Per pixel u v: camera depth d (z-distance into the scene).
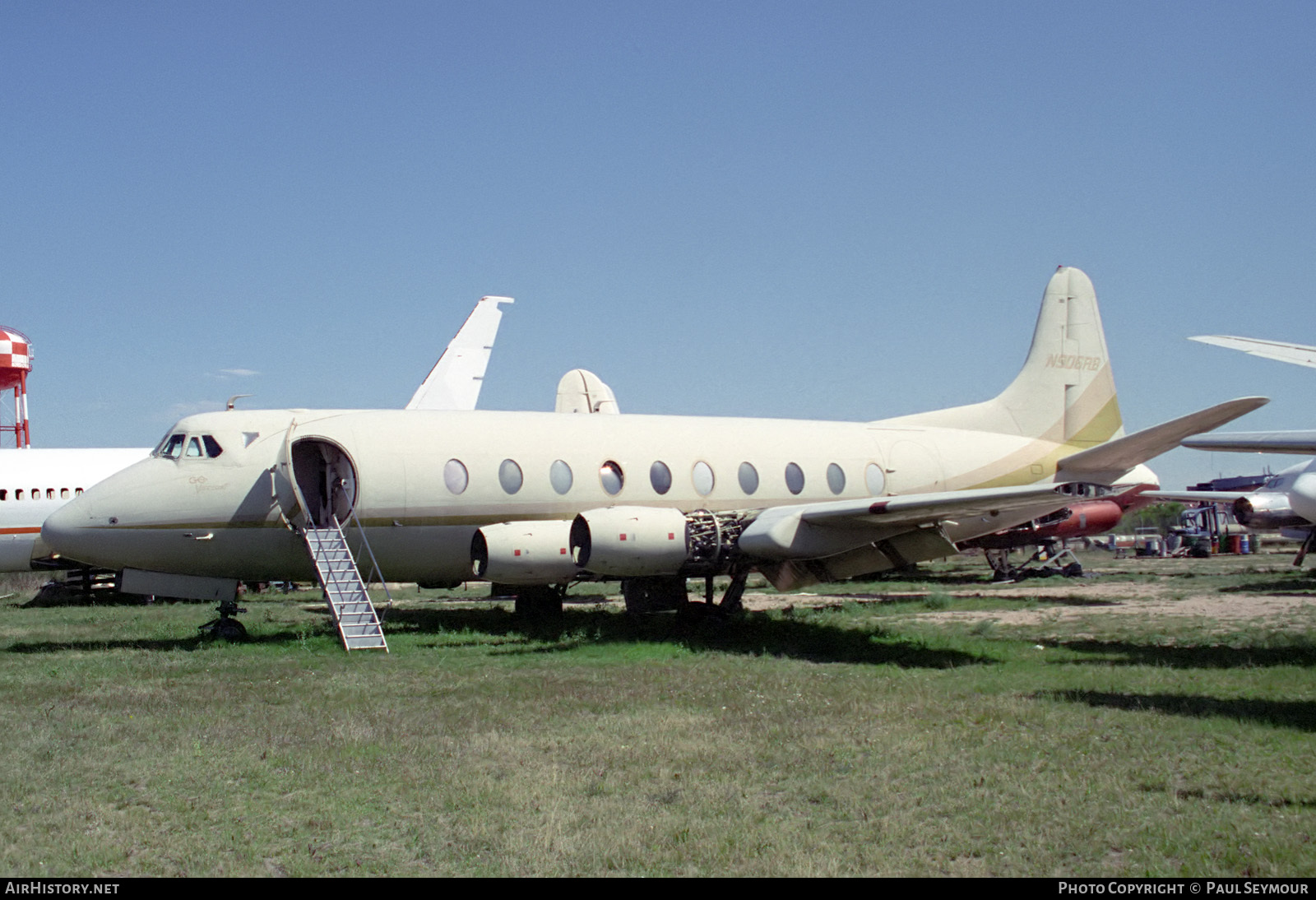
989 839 6.42
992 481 22.72
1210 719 9.68
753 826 6.70
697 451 19.92
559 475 18.50
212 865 6.10
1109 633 16.70
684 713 10.28
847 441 21.64
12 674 13.27
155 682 12.48
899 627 17.81
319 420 17.56
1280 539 63.72
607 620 19.66
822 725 9.64
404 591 30.98
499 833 6.59
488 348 34.06
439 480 17.55
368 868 6.03
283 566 17.31
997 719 9.79
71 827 6.77
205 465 16.78
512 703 10.91
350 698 11.26
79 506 16.38
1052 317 24.34
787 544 16.08
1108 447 15.66
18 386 36.66
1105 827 6.58
